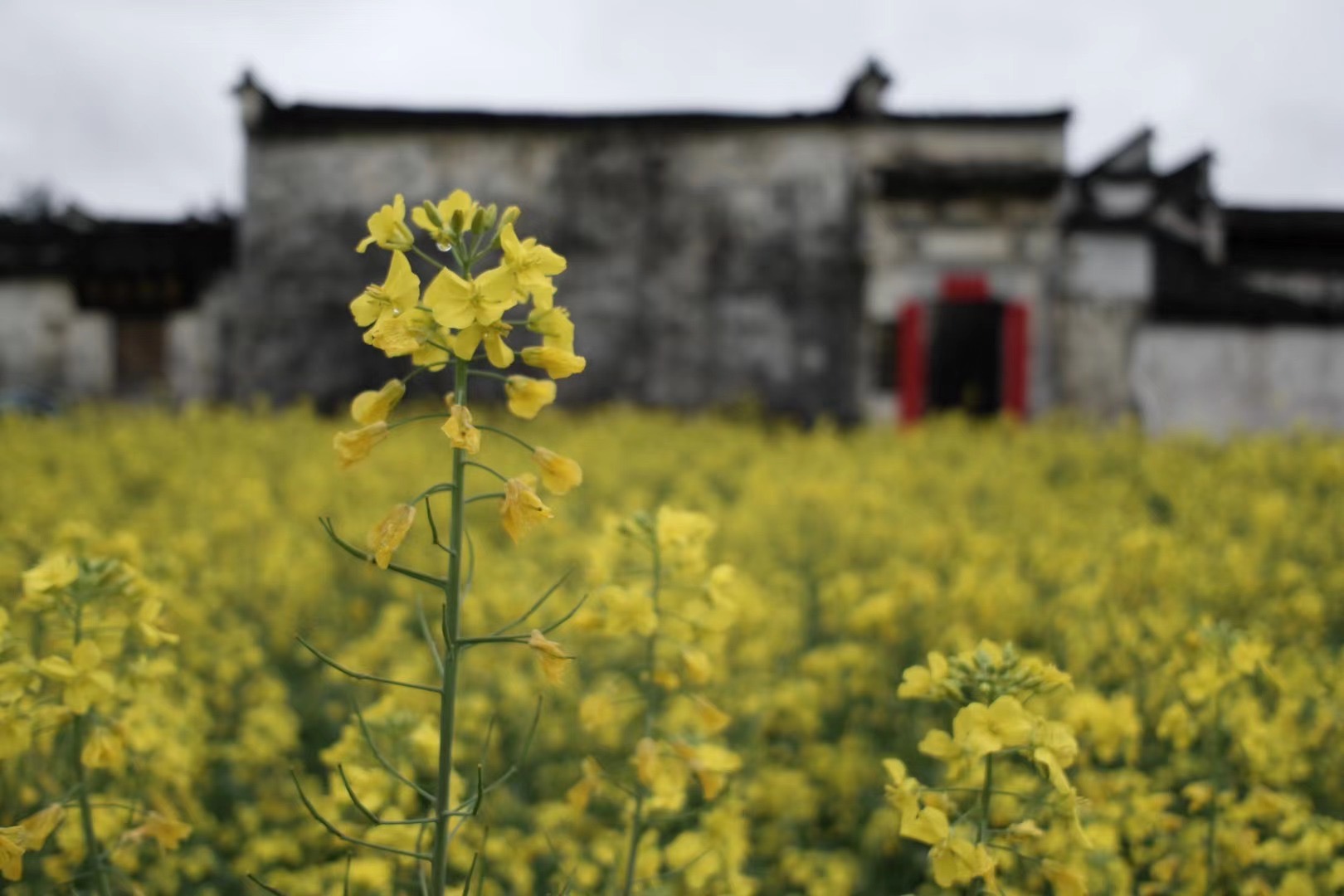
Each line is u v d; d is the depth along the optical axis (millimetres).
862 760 3832
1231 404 17391
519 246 1880
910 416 17141
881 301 17438
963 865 1943
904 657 4699
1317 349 17469
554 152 18062
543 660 1870
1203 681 2908
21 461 9406
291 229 18359
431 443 11695
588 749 3916
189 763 3193
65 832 2514
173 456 10883
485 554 5973
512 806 3471
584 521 8273
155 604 2459
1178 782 3391
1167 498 8922
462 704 3742
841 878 3188
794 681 4340
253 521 7023
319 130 18266
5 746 2191
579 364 1902
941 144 17641
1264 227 22172
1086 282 17266
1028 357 17109
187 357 19266
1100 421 17156
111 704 2328
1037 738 2008
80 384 19375
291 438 12805
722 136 17844
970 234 17312
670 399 17766
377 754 1893
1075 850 2721
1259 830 3119
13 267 19453
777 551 7109
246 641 4641
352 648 4609
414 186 18234
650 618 2674
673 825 3207
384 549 1804
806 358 17609
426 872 2762
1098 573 5359
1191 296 17703
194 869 3025
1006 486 9336
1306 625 4777
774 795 3592
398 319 1861
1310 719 3752
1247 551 6133
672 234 17891
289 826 3506
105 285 19281
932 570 6070
